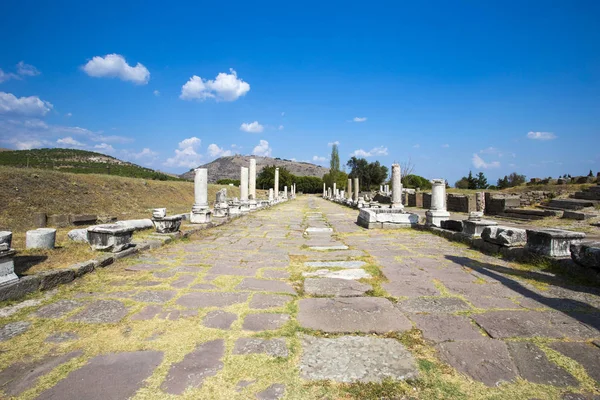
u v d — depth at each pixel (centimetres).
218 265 576
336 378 240
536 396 220
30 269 469
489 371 248
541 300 395
